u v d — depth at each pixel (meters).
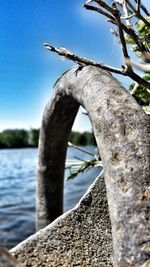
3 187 28.06
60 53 1.38
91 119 1.36
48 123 2.11
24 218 15.37
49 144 2.18
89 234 1.72
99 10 1.39
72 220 1.74
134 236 1.03
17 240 11.91
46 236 1.68
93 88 1.42
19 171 43.38
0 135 92.62
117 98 1.31
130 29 1.45
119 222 1.07
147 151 1.14
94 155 2.66
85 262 1.66
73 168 2.65
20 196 22.75
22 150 92.62
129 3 1.58
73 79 1.63
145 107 2.04
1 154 89.88
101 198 1.77
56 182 2.27
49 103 2.04
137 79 1.36
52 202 2.29
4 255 0.72
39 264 1.62
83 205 1.77
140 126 1.21
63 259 1.64
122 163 1.15
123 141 1.18
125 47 1.32
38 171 2.28
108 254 1.69
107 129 1.25
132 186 1.09
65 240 1.69
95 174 23.30
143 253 1.00
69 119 2.07
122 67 1.35
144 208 1.05
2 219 15.21
